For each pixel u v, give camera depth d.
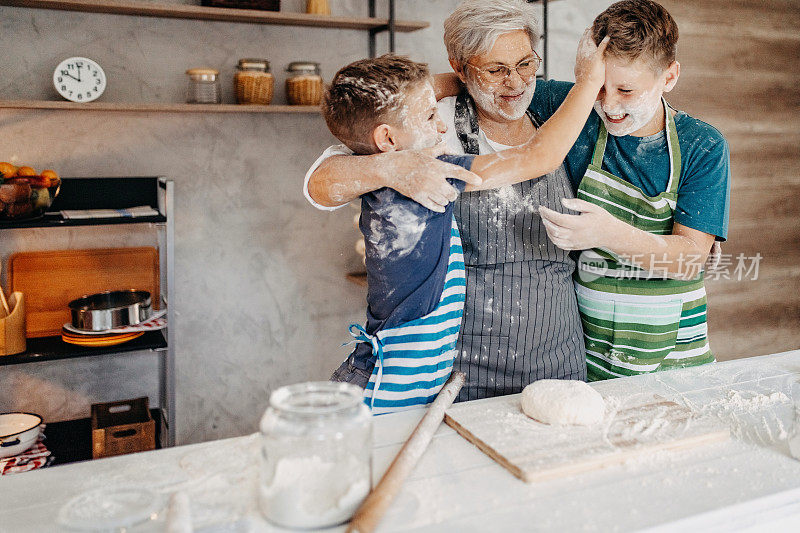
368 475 0.88
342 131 1.34
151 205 2.60
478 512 0.88
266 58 2.71
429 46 2.96
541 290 1.54
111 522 0.85
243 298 2.83
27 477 0.99
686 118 1.62
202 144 2.68
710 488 0.94
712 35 3.27
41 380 2.57
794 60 3.46
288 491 0.84
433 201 1.21
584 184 1.65
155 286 2.65
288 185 2.83
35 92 2.41
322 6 2.61
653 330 1.65
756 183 3.50
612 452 1.00
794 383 1.34
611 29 1.43
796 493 0.93
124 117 2.55
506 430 1.09
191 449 1.08
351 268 2.98
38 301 2.50
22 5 2.32
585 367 1.66
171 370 2.39
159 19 2.53
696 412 1.16
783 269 3.65
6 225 2.11
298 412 0.85
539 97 1.72
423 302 1.34
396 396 1.34
